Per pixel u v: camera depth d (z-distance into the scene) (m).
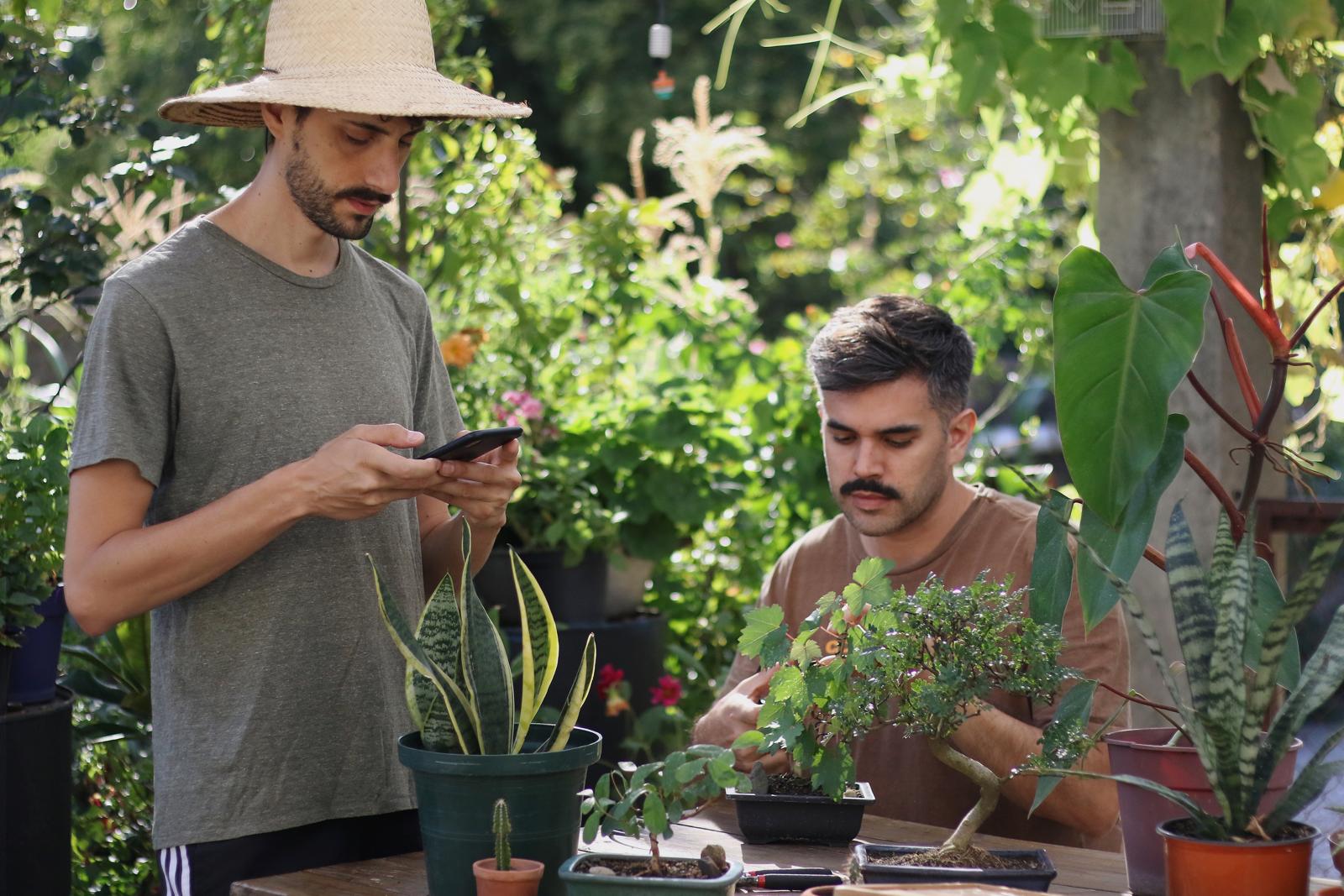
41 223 3.52
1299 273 3.28
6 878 2.69
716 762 1.62
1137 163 3.15
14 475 2.74
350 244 2.32
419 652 1.73
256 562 2.11
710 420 4.24
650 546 4.13
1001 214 4.72
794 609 2.64
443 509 2.45
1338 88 3.30
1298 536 3.05
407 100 1.99
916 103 5.29
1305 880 1.49
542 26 12.82
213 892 2.06
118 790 3.68
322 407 2.15
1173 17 2.91
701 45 13.31
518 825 1.65
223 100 2.02
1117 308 1.76
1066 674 1.70
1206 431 3.07
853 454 2.37
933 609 1.71
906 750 2.37
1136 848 1.71
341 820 2.17
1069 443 1.75
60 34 3.93
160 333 2.04
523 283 4.39
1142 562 3.15
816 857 1.93
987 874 1.65
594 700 3.82
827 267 11.70
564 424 4.11
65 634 3.57
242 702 2.09
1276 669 1.50
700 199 5.02
